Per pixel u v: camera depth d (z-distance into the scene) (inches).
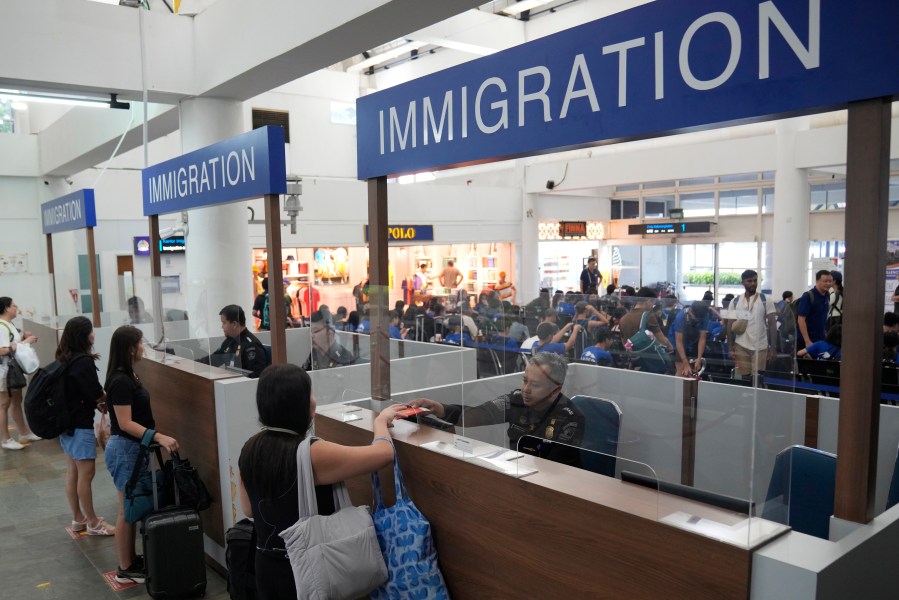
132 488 135.3
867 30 56.1
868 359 58.6
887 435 111.7
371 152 116.4
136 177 415.8
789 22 61.3
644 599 60.7
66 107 389.7
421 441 86.7
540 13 434.9
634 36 74.6
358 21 169.2
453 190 509.7
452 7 160.4
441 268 538.0
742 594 54.0
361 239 468.1
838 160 350.9
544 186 532.1
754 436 65.6
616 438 91.1
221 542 144.6
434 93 101.5
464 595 80.0
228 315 161.9
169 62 238.4
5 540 165.2
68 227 282.8
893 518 61.6
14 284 327.3
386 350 107.6
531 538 70.5
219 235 255.4
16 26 209.8
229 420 137.3
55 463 227.8
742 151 405.1
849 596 54.9
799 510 81.8
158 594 131.1
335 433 100.6
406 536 79.7
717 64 67.3
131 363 138.3
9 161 397.7
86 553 157.1
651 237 565.9
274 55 198.5
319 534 75.5
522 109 88.2
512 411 91.1
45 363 294.2
